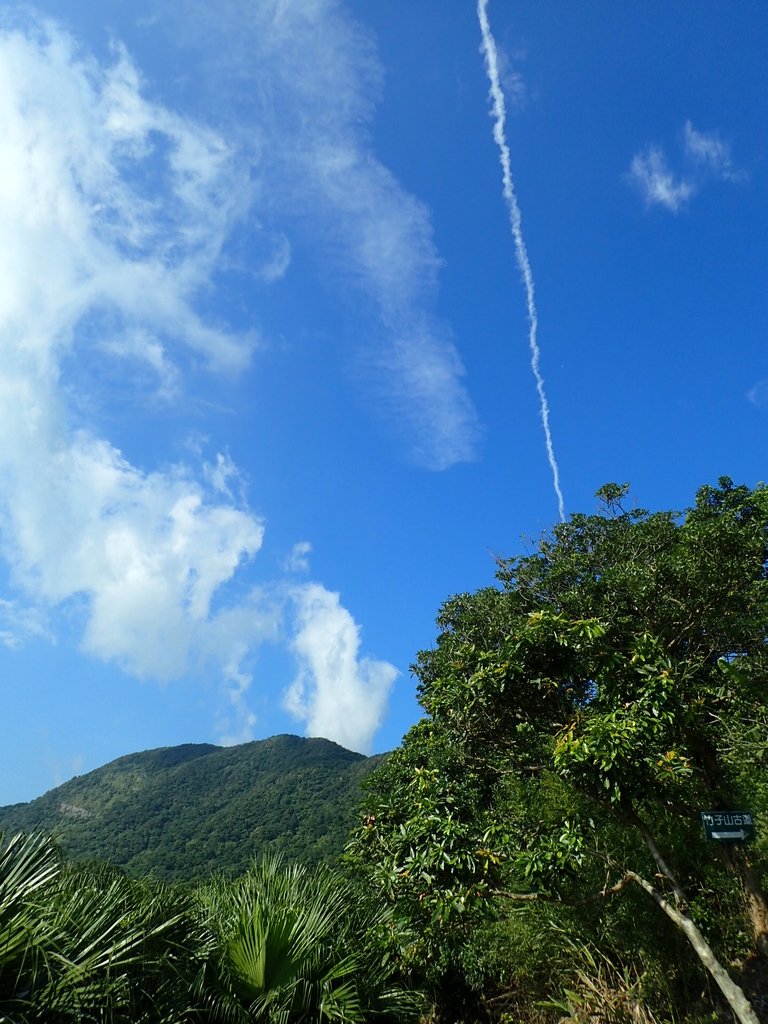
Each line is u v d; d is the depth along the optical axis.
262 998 6.32
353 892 8.25
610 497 14.47
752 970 6.20
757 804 7.21
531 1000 8.06
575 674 5.80
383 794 8.97
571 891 6.60
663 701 5.32
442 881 5.61
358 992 6.94
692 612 8.29
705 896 6.97
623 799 5.32
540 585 12.52
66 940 4.38
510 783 7.12
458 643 10.31
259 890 7.43
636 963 6.97
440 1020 8.76
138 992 4.98
